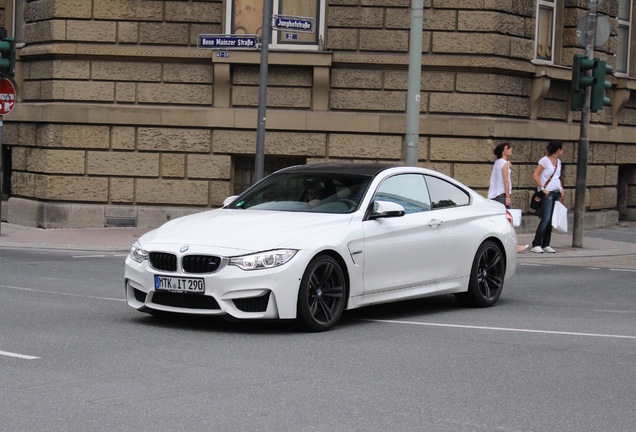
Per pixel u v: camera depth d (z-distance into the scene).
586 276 15.40
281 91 21.30
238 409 6.67
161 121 21.27
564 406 6.98
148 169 21.41
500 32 21.12
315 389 7.30
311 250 9.57
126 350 8.64
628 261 17.72
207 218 10.24
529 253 18.53
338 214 10.26
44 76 21.83
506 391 7.39
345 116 21.11
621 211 27.05
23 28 22.72
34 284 13.11
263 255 9.34
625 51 26.44
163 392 7.11
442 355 8.71
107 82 21.38
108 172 21.44
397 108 21.14
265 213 10.30
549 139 22.59
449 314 11.23
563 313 11.49
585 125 19.20
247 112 21.22
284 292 9.36
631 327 10.52
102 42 21.31
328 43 21.09
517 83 21.77
